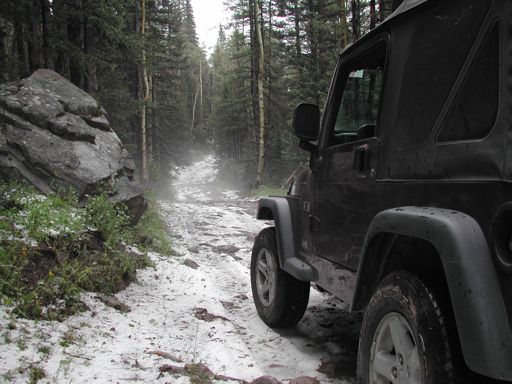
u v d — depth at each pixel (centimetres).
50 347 315
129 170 777
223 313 496
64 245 469
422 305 210
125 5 1202
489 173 189
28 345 308
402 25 272
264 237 472
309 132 367
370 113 335
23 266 398
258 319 481
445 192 216
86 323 380
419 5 253
